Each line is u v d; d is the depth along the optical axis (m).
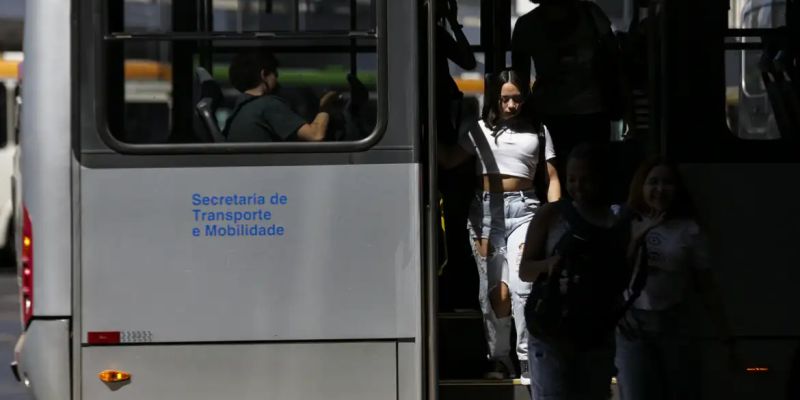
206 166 14.22
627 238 15.09
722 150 15.74
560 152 17.16
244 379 14.28
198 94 14.24
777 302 15.58
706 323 15.28
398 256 14.27
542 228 15.05
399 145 14.26
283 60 14.27
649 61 16.16
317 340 14.28
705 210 15.56
